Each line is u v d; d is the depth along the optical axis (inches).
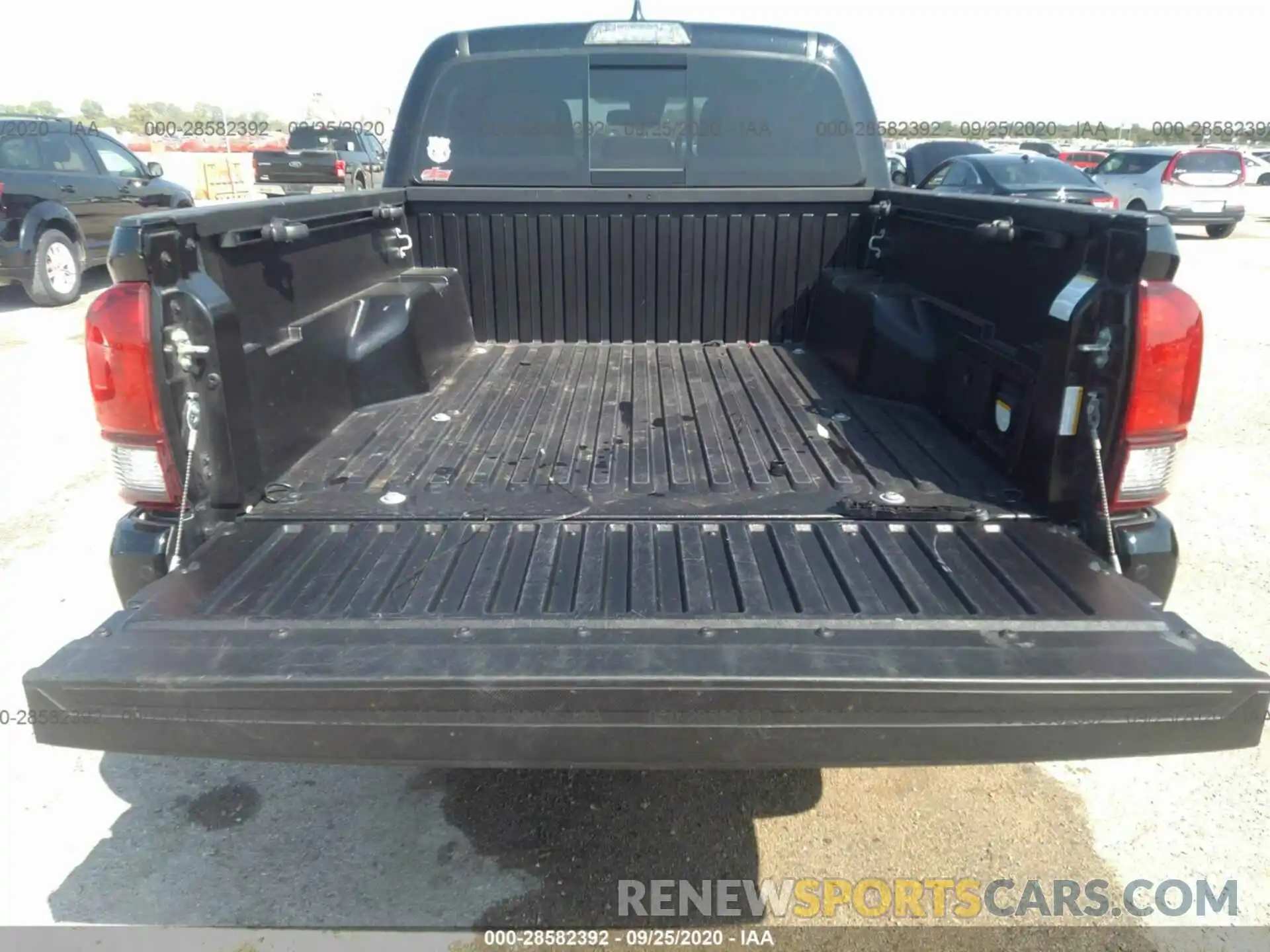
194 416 82.9
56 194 380.5
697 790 108.8
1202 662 65.6
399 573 79.8
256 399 94.0
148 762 113.7
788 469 103.0
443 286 139.5
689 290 154.3
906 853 99.3
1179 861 98.0
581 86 144.3
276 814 105.2
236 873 96.4
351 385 120.9
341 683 63.2
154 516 84.5
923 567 80.1
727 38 142.6
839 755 65.1
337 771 112.5
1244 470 205.6
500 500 94.9
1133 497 81.7
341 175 764.0
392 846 100.5
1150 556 83.1
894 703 63.5
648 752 65.1
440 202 148.0
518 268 152.9
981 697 63.4
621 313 155.8
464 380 137.9
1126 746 65.5
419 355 128.7
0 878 95.4
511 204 148.5
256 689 63.4
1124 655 66.5
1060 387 85.2
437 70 144.5
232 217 90.0
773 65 144.1
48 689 64.9
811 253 152.4
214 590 76.1
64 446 220.7
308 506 92.9
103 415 81.2
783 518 90.4
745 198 147.8
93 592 150.5
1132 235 76.4
